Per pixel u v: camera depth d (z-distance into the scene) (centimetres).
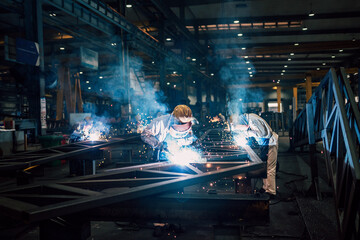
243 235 313
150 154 731
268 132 419
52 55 1908
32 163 333
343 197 264
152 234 322
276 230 326
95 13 1050
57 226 185
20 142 681
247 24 2227
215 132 718
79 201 153
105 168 722
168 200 179
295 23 2189
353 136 290
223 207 174
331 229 298
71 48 2058
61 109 1566
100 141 508
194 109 2381
